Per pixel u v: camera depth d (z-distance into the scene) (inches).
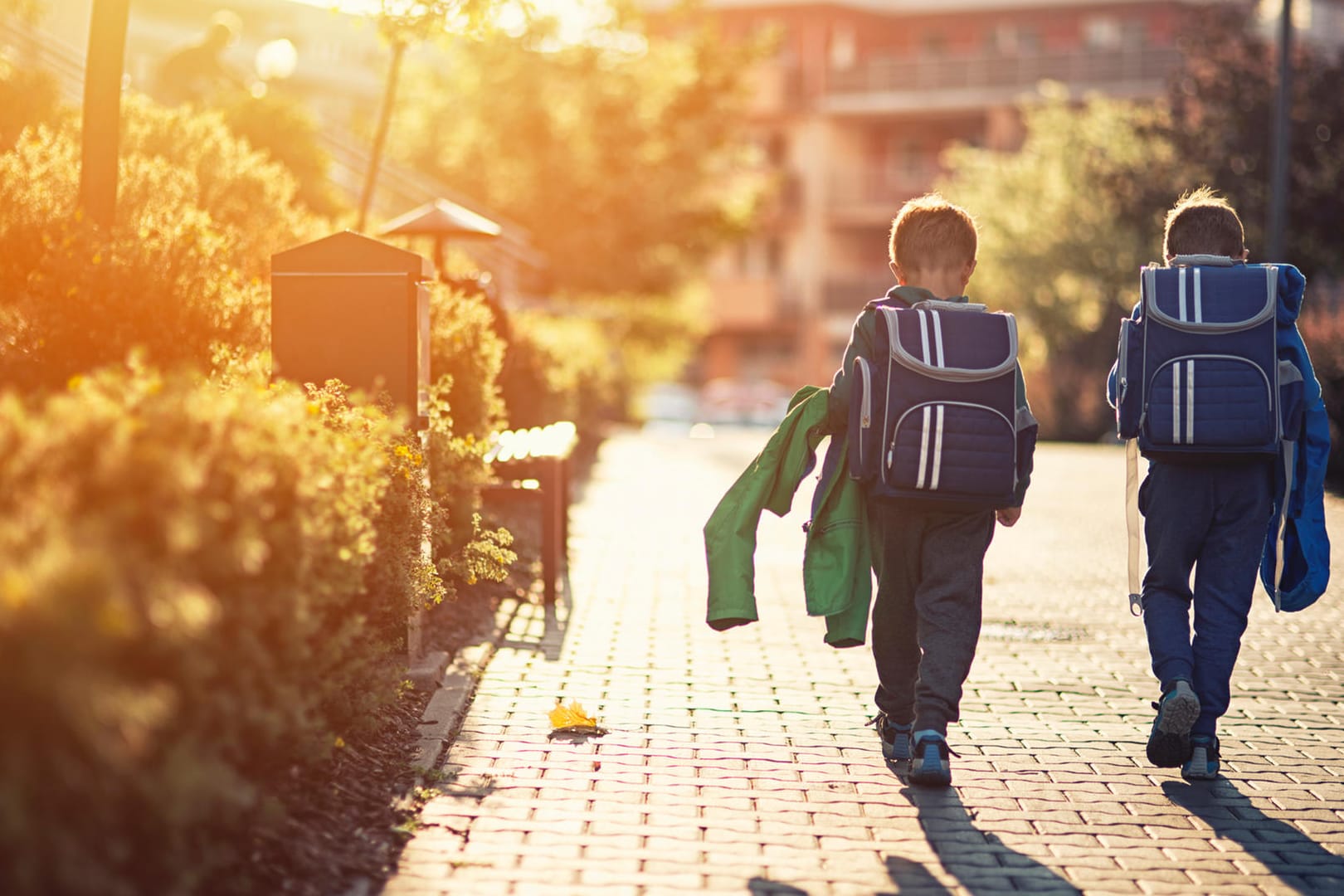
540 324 851.4
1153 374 221.8
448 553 320.5
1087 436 1539.1
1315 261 1077.8
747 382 2508.6
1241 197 1079.6
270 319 294.4
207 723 128.0
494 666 296.8
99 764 105.5
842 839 194.2
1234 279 222.8
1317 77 1090.7
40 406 149.0
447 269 588.7
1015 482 211.0
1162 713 219.5
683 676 294.5
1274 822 205.6
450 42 422.3
